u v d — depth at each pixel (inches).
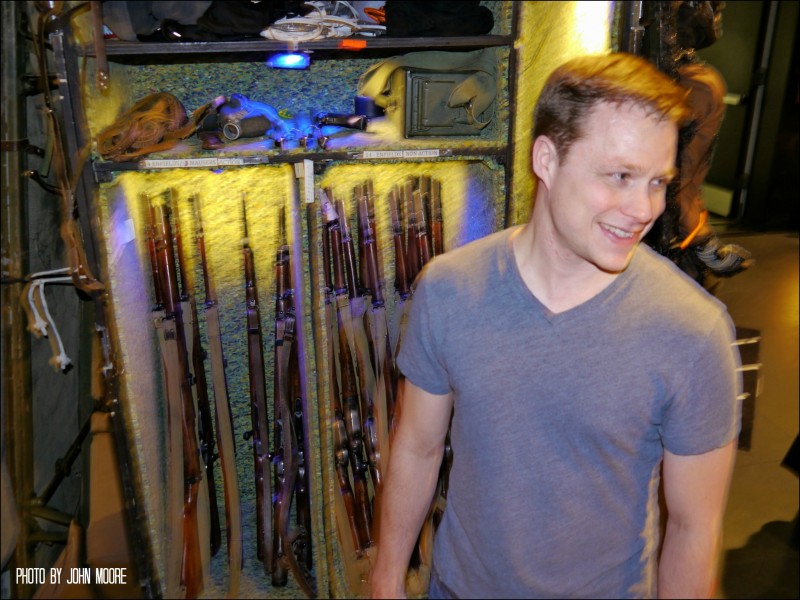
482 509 48.6
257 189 89.7
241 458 98.6
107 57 80.7
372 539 90.7
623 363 43.4
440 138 86.3
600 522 46.9
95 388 85.4
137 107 79.1
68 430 98.3
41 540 80.6
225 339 95.6
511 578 48.9
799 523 107.0
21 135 72.6
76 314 102.3
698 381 42.7
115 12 73.0
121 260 79.4
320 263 87.4
